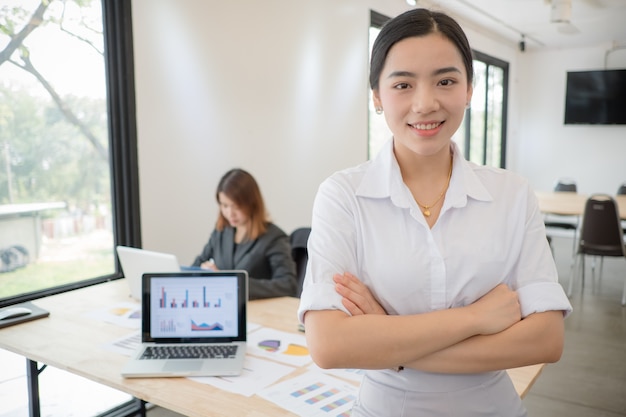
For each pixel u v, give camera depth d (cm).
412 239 96
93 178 286
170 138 310
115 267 295
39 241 266
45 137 264
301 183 429
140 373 155
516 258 99
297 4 405
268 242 261
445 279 94
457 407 94
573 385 308
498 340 91
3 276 252
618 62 791
